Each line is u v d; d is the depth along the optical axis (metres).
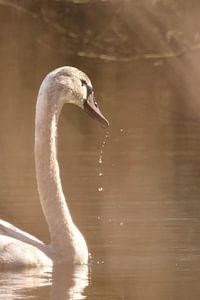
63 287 9.45
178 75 25.12
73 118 21.89
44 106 10.98
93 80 25.56
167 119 22.05
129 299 8.98
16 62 26.23
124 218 12.68
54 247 10.58
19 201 13.95
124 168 16.31
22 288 9.42
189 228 12.07
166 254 10.81
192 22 25.53
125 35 25.92
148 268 10.24
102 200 13.78
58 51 26.19
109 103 23.83
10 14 26.69
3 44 26.55
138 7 25.83
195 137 19.75
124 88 25.03
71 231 10.62
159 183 15.00
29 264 10.24
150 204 13.48
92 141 19.53
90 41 26.08
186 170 16.06
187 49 25.20
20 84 25.41
